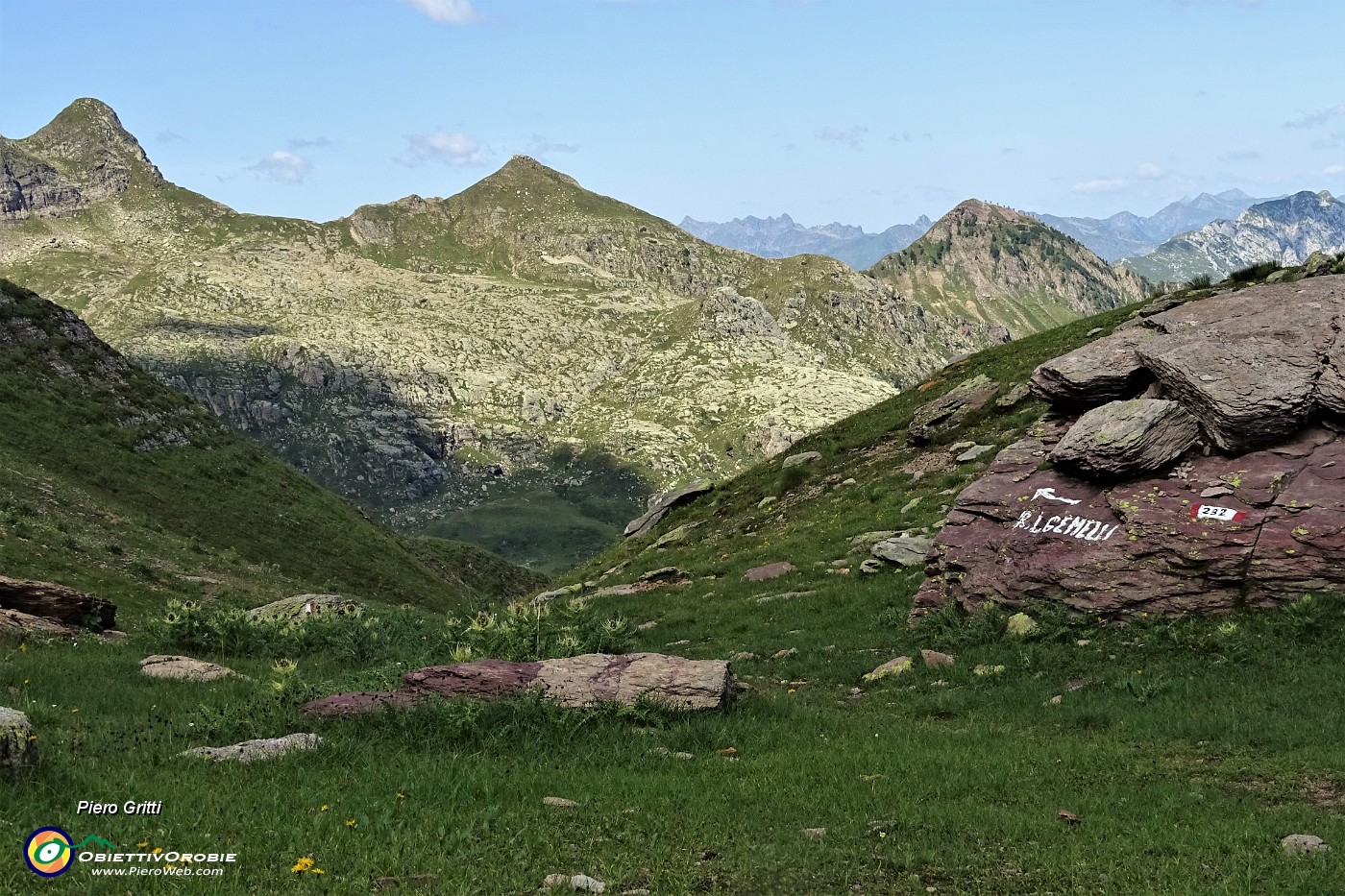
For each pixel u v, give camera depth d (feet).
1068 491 75.41
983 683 63.26
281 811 35.12
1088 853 33.53
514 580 374.84
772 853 33.19
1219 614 64.23
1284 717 49.70
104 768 39.78
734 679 61.21
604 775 42.70
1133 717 52.90
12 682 59.41
